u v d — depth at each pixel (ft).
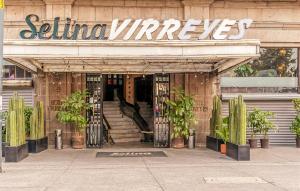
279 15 72.23
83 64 65.82
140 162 54.95
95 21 69.82
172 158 58.75
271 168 50.11
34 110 64.34
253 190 37.93
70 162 55.06
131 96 94.02
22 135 58.59
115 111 88.38
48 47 51.93
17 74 73.20
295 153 64.23
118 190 37.96
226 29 53.31
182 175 45.29
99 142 71.05
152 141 81.15
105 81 94.63
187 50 52.29
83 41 51.83
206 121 71.56
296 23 72.23
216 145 66.28
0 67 47.44
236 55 52.24
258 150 68.13
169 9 70.85
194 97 71.15
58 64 66.03
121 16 70.28
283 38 72.43
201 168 50.03
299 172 47.32
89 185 40.16
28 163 54.19
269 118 74.38
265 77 74.33
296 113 74.38
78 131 69.62
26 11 69.56
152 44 52.03
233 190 37.93
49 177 44.45
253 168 50.08
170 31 53.31
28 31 55.26
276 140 74.69
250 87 74.08
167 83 71.51
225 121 65.67
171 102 68.90
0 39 47.50
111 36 52.60
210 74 71.41
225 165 52.34
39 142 65.21
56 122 70.38
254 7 71.82
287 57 74.43
